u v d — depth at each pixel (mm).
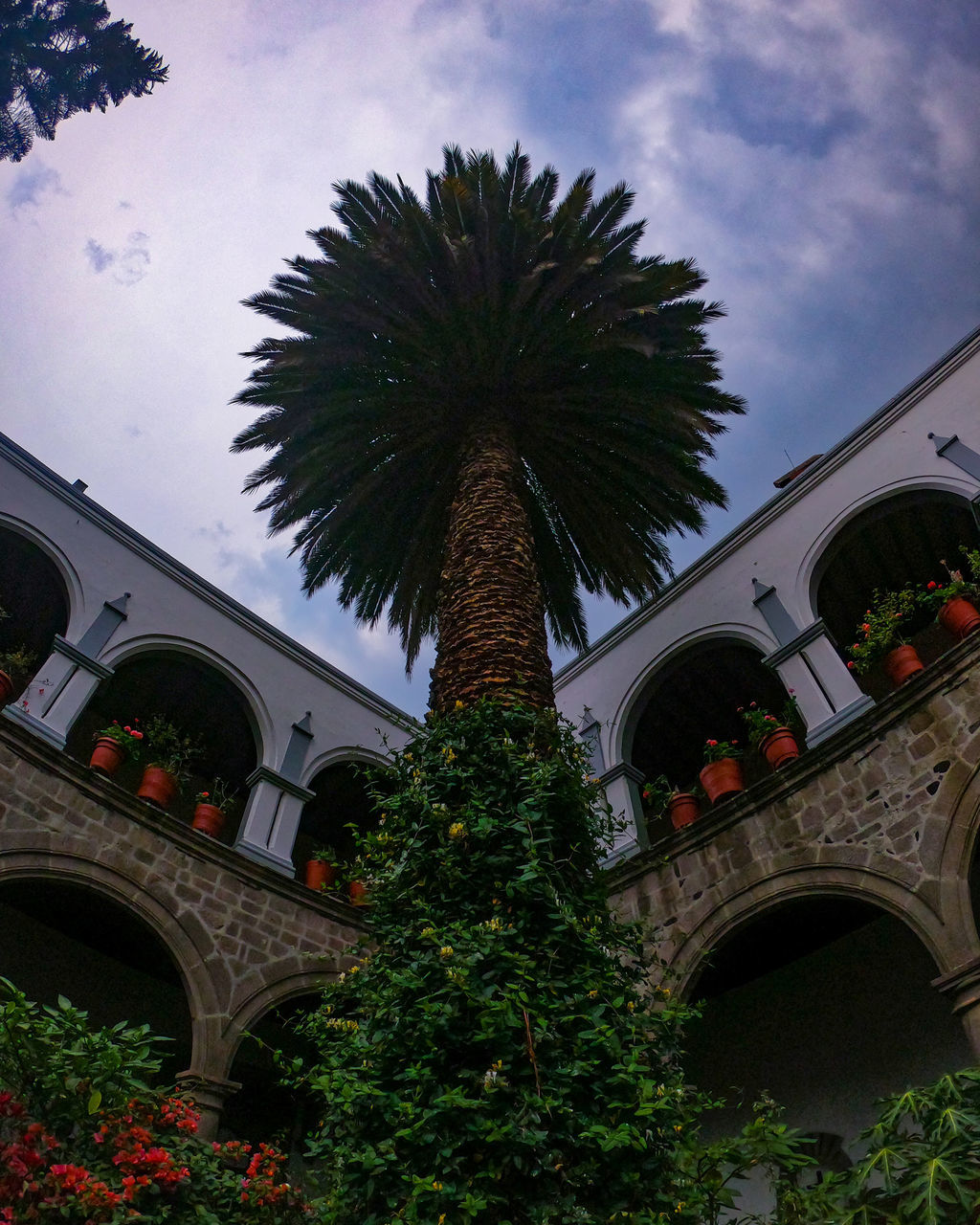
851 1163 9266
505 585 8219
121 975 11242
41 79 7207
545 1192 3910
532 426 10984
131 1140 5215
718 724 14648
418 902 5125
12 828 8641
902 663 9219
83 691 10867
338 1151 4320
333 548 12219
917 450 11477
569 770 5852
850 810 8461
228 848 10438
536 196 11953
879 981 10125
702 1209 4422
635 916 9742
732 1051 11016
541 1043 4332
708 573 13273
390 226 10812
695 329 11656
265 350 11578
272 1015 11023
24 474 11992
